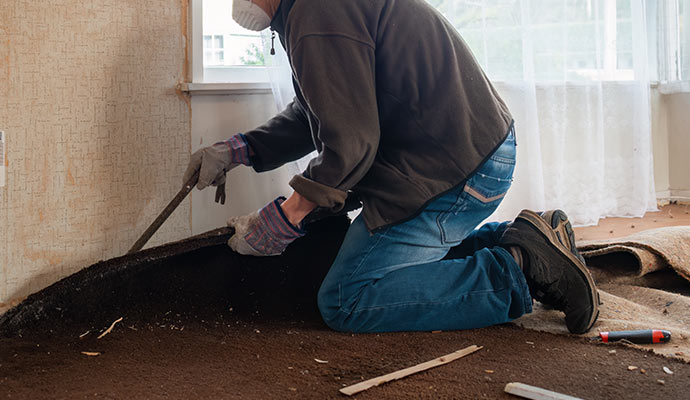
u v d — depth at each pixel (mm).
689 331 1629
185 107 2027
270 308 1849
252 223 1729
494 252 1646
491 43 2738
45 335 1560
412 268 1632
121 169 1887
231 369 1360
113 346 1501
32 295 1651
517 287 1597
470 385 1271
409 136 1603
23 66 1649
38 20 1667
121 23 1843
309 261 2014
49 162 1723
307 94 1505
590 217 3021
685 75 3578
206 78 2141
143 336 1577
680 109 3676
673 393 1231
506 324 1694
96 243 1847
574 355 1450
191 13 1992
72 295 1660
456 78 1566
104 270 1725
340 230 2105
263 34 2143
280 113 1995
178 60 1993
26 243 1694
